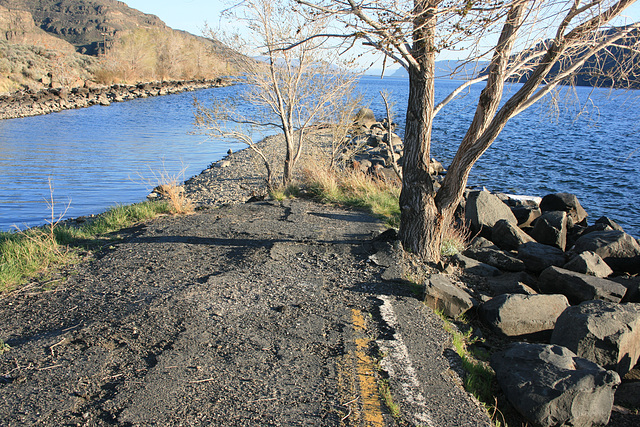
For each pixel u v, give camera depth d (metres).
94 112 40.53
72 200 13.70
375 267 5.78
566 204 10.41
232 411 3.00
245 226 7.54
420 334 4.18
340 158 16.45
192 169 18.97
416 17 4.60
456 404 3.25
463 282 6.09
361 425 2.93
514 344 4.20
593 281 5.82
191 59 81.62
